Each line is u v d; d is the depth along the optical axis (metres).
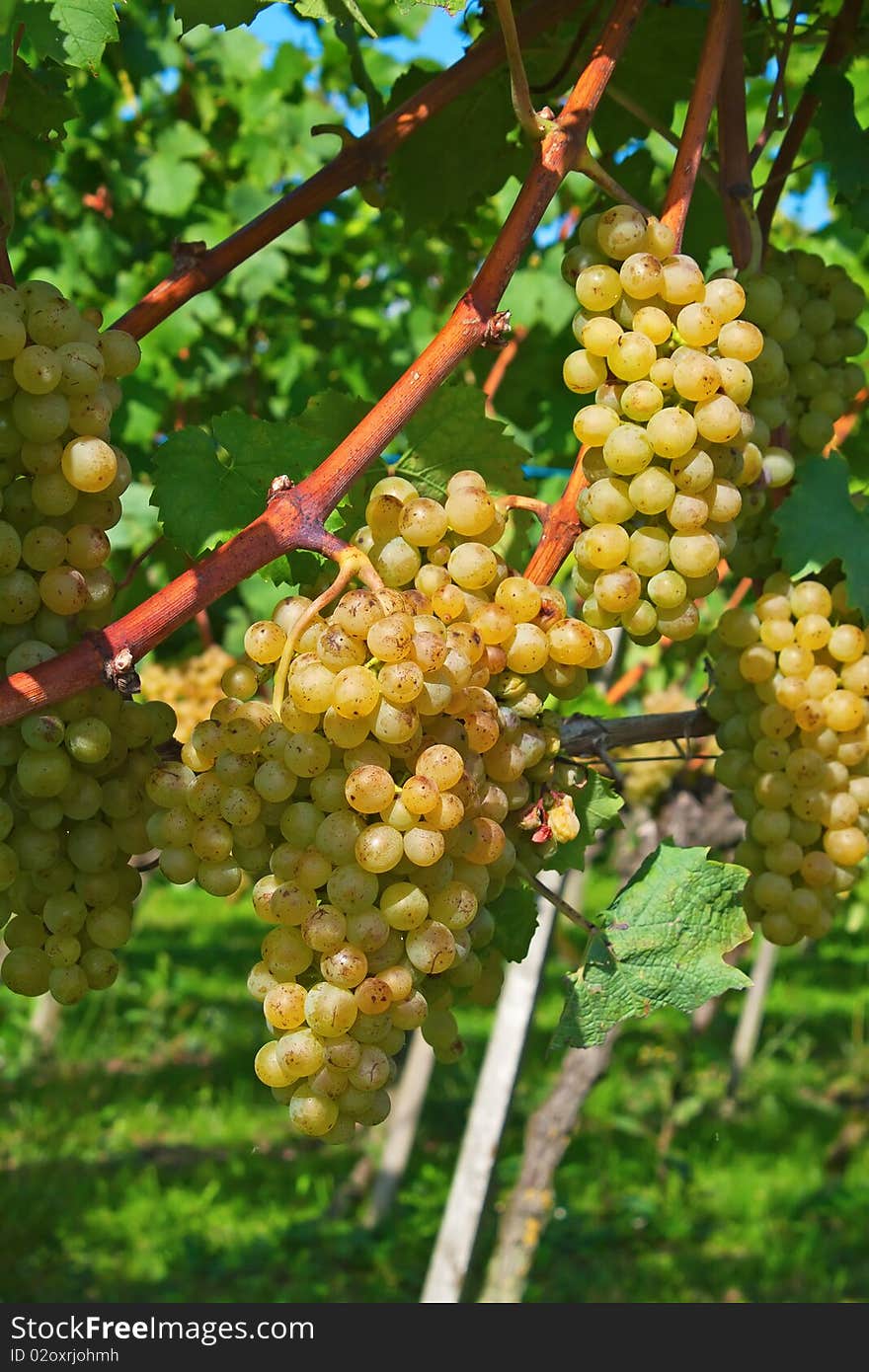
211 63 2.55
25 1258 2.84
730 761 0.85
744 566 0.87
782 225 2.65
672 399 0.75
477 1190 1.79
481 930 0.73
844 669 0.84
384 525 0.73
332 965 0.67
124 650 0.69
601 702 1.29
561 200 1.94
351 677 0.67
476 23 1.00
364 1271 2.94
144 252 2.39
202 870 0.71
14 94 0.87
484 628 0.71
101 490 0.71
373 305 2.57
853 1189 3.46
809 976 6.21
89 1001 4.77
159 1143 3.69
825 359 0.89
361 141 0.85
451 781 0.68
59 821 0.72
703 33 0.95
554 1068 4.41
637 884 0.75
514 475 0.81
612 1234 3.17
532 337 1.63
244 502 0.79
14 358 0.70
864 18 0.93
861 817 0.85
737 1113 4.14
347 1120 0.69
